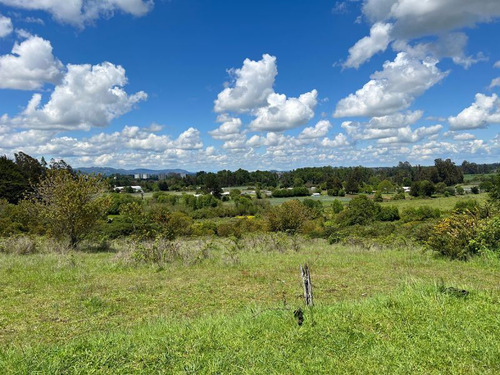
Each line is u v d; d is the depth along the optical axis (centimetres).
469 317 488
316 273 934
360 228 2452
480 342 413
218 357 396
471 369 362
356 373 362
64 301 668
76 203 1502
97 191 1584
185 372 366
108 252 1501
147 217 2067
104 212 1619
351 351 409
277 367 376
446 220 1215
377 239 1742
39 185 1583
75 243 1547
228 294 732
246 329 475
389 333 452
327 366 376
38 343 465
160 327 503
